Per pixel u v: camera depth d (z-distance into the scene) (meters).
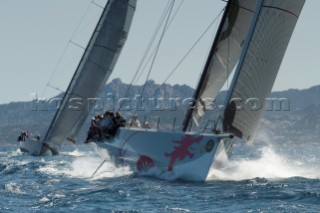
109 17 136.12
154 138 71.56
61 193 65.50
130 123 82.38
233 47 75.38
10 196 63.81
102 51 136.38
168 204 57.59
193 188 66.06
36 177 83.31
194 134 68.31
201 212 53.75
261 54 70.69
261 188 65.12
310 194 60.78
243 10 74.25
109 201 59.78
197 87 73.69
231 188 65.50
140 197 61.44
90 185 71.75
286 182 70.62
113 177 78.56
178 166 70.38
